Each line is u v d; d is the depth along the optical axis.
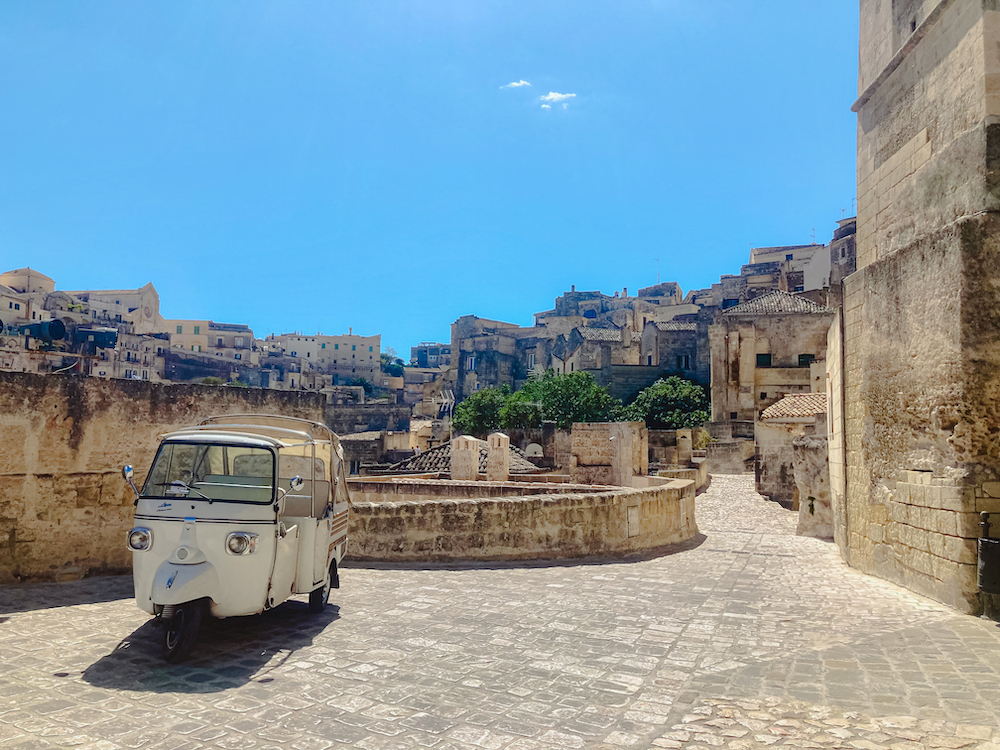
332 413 85.19
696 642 6.66
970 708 4.82
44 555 8.68
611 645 6.54
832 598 8.68
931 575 8.51
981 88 8.20
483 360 110.06
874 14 11.58
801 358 48.53
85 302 88.75
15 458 8.48
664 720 4.73
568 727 4.60
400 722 4.66
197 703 4.93
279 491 6.54
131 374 77.88
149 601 5.93
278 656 6.08
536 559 11.54
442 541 11.26
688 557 12.27
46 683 5.25
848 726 4.57
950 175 8.88
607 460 28.11
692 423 56.41
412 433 63.78
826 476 15.60
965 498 7.82
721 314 50.31
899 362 9.45
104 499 9.23
